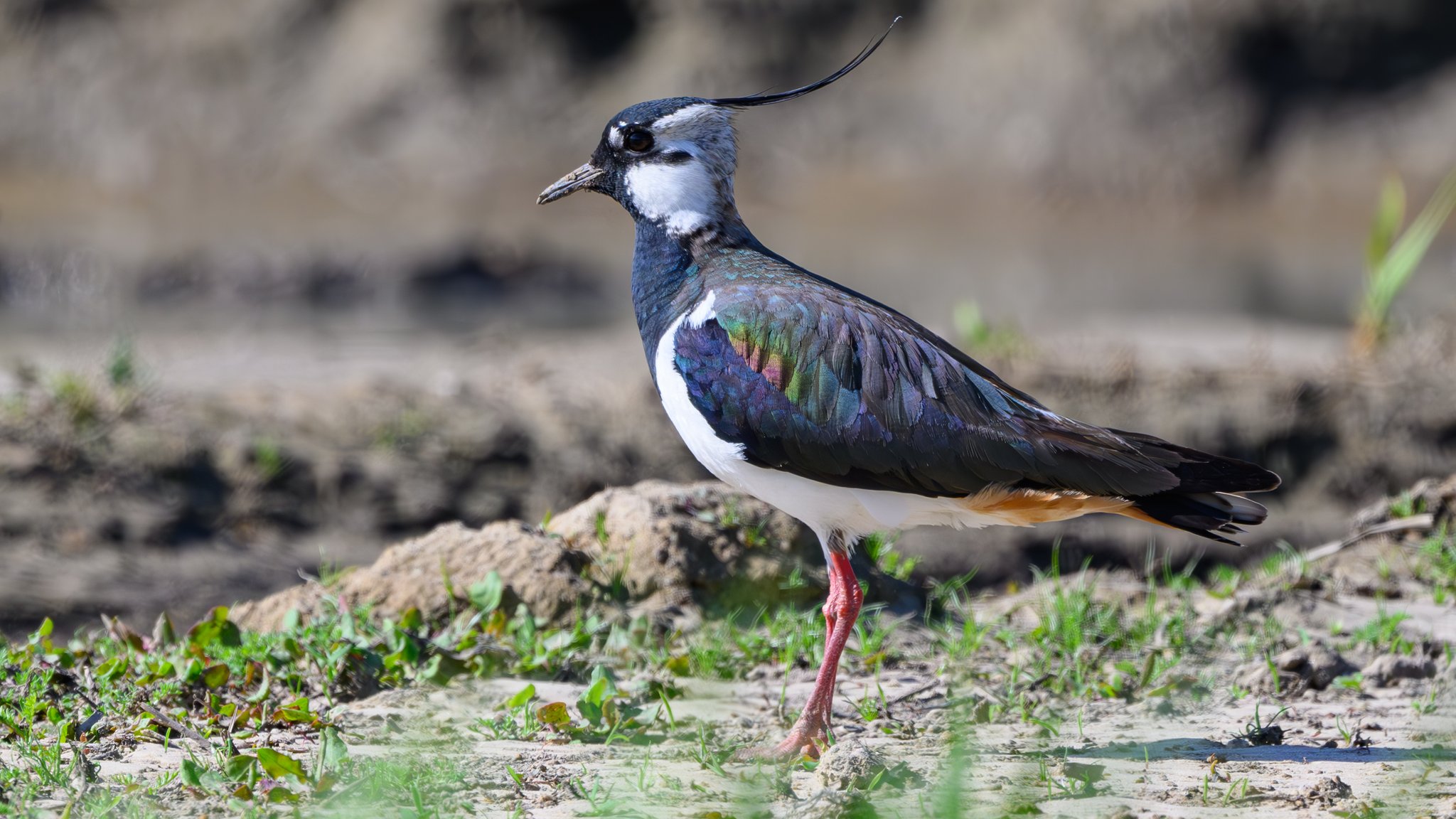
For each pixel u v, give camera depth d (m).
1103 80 41.25
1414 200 38.56
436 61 43.09
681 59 43.03
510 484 16.55
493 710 7.80
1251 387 18.39
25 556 14.37
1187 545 15.56
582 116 42.81
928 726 7.69
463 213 39.62
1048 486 7.23
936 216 40.72
